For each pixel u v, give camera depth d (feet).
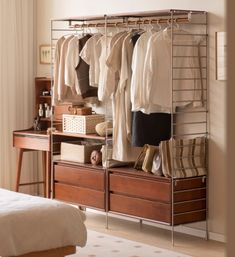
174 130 16.19
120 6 17.85
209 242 15.24
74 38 17.88
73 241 11.96
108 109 18.24
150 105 15.12
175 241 15.33
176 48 15.14
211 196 15.42
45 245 11.50
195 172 15.10
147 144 15.56
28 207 11.61
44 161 20.26
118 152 16.16
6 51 20.40
